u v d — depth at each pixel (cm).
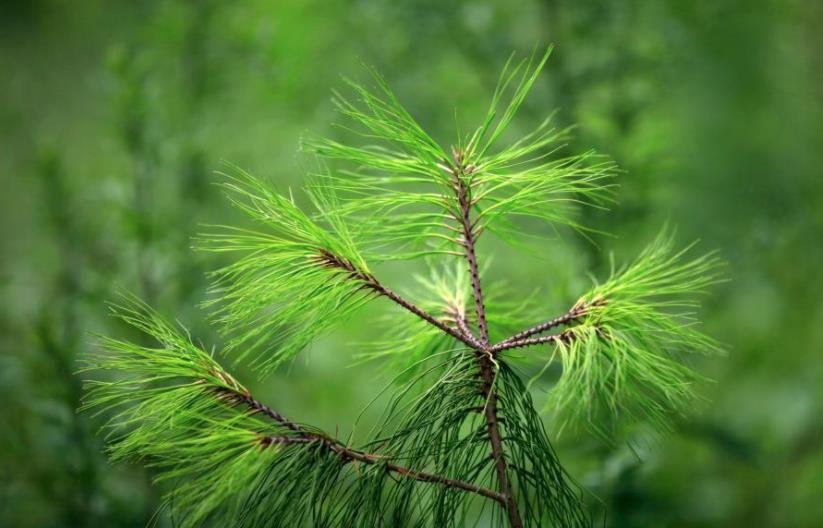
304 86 340
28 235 376
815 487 306
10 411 238
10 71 499
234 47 347
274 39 334
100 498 225
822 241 305
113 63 276
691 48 310
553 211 168
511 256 262
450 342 175
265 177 163
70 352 229
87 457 224
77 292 254
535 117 289
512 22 336
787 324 329
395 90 319
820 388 314
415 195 164
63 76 493
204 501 157
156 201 292
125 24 421
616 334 162
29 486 226
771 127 322
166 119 304
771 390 321
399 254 167
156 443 161
